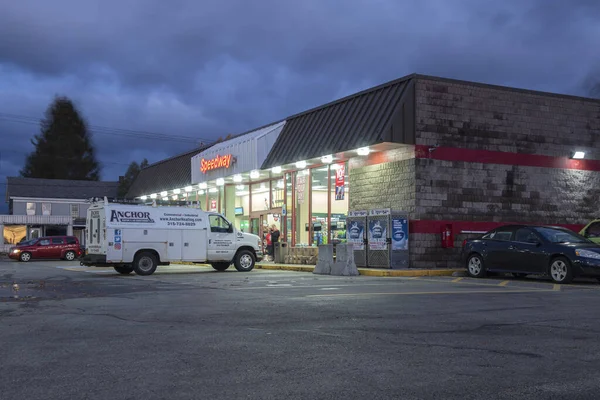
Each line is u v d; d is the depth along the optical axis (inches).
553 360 232.1
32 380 204.1
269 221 1181.1
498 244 681.6
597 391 188.9
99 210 784.9
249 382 199.9
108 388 193.3
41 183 2519.7
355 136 858.1
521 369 217.5
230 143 1206.9
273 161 1053.8
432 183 819.4
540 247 635.5
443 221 823.7
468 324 319.6
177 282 633.6
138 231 780.0
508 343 266.4
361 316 350.3
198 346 260.8
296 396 183.5
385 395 184.4
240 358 236.2
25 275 792.9
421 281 643.5
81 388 193.5
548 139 909.2
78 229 2309.3
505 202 866.8
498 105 874.1
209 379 204.1
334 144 900.0
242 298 454.0
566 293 492.1
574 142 931.3
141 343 268.8
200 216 830.5
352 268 772.6
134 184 1855.3
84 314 366.9
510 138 878.4
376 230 818.2
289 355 241.3
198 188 1439.5
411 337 281.1
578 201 925.8
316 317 346.6
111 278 715.4
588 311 372.8
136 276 759.7
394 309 382.9
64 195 2495.1
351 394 185.5
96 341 274.7
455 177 834.8
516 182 877.8
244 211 1280.8
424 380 201.9
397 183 839.1
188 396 183.9
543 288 548.1
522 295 474.0
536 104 904.3
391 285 581.6
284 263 1007.0
